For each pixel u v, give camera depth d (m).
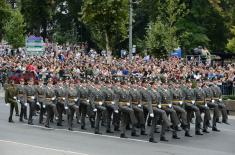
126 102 43.19
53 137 41.56
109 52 74.38
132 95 43.34
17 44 108.81
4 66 79.62
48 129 45.81
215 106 46.88
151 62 70.94
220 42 115.62
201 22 112.31
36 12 130.88
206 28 113.31
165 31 88.06
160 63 69.94
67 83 47.19
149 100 41.59
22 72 68.69
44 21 133.12
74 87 46.84
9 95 49.28
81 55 87.50
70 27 132.38
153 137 41.00
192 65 69.19
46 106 47.06
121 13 72.88
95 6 72.38
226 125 51.34
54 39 130.62
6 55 87.88
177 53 90.31
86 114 48.41
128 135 43.78
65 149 36.38
